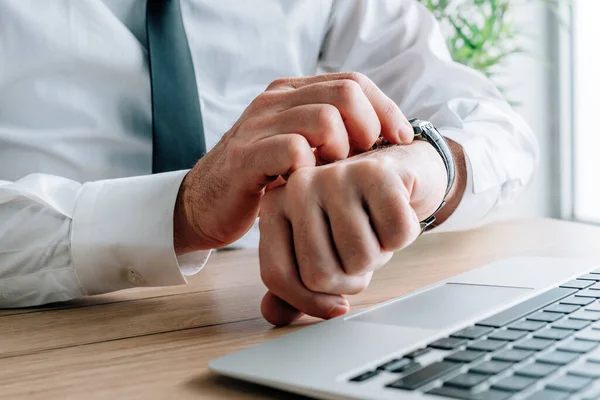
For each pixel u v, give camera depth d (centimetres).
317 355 39
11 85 109
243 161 59
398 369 34
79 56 111
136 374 42
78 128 113
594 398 28
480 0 271
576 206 310
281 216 53
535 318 41
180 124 102
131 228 68
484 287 54
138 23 119
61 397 37
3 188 71
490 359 34
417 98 136
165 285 70
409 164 60
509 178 109
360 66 147
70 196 73
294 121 59
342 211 48
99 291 71
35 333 56
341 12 144
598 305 44
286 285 53
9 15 107
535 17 300
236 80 130
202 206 66
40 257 69
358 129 61
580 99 304
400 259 87
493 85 134
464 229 114
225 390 37
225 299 67
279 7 134
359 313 50
